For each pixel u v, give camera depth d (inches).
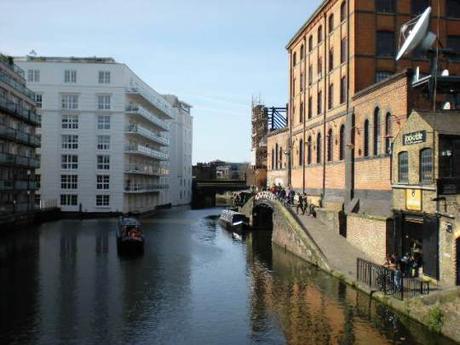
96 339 657.0
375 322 699.4
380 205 1137.4
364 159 1243.2
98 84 2498.8
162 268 1124.5
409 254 868.0
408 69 1032.2
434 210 799.1
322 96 1610.5
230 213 2044.8
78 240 1581.0
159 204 3302.2
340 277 959.0
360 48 1342.3
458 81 900.6
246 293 887.1
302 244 1213.1
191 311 781.3
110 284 960.3
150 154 2824.8
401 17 1359.5
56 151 2484.0
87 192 2492.6
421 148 840.9
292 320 722.2
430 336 637.9
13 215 1829.5
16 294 878.4
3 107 1775.3
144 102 2795.3
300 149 1871.3
